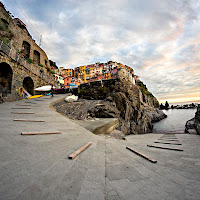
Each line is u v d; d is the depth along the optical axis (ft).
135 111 57.06
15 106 30.76
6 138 10.19
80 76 245.86
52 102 44.24
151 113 151.43
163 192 5.28
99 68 240.73
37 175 5.76
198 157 10.75
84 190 5.04
